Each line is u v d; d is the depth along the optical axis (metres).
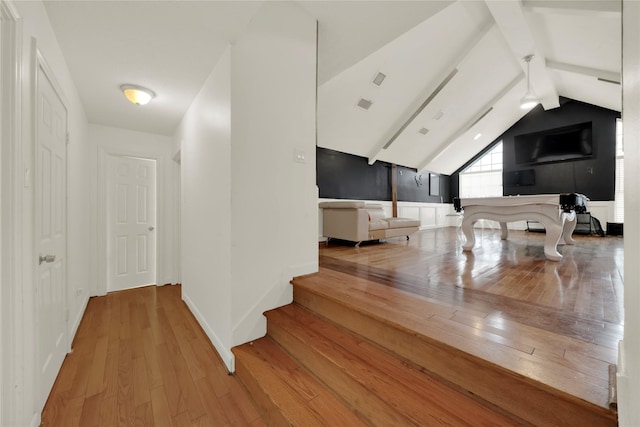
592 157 5.94
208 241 2.08
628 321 0.62
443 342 1.07
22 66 1.12
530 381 0.85
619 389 0.64
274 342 1.71
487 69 4.60
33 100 1.23
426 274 2.24
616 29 3.18
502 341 1.08
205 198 2.15
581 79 4.91
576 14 2.84
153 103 2.57
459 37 3.70
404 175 6.92
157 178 3.54
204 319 2.18
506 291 1.76
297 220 2.02
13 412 1.03
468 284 1.93
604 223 5.76
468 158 7.95
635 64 0.54
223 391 1.47
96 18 1.49
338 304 1.59
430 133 5.90
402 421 0.96
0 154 1.02
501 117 6.46
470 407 0.96
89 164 3.04
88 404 1.36
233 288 1.66
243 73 1.70
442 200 8.25
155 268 3.63
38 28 1.33
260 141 1.78
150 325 2.30
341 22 2.09
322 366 1.31
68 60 1.88
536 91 5.55
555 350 1.01
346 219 4.28
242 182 1.69
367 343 1.41
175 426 1.23
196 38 1.65
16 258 1.05
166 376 1.60
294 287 1.96
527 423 0.88
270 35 1.83
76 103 2.28
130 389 1.48
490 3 2.95
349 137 4.99
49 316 1.50
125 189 3.40
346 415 1.12
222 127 1.79
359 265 2.66
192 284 2.58
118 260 3.35
